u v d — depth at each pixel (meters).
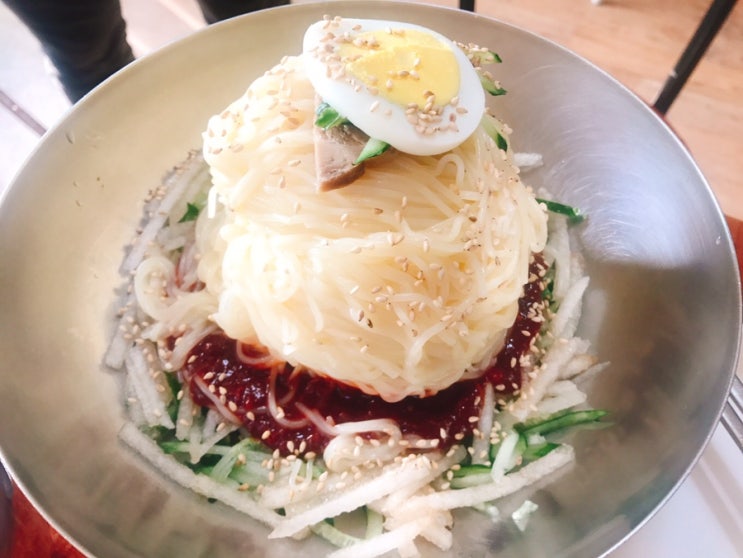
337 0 0.21
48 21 0.23
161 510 0.15
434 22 0.21
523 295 0.20
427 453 0.17
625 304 0.19
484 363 0.18
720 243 0.17
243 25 0.21
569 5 0.39
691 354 0.17
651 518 0.15
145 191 0.20
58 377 0.16
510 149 0.20
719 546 0.16
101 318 0.18
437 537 0.15
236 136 0.17
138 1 0.34
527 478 0.17
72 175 0.19
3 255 0.17
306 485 0.16
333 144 0.16
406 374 0.17
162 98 0.20
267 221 0.16
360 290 0.16
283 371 0.18
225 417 0.18
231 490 0.16
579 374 0.18
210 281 0.19
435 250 0.16
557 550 0.15
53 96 0.28
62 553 0.16
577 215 0.21
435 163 0.16
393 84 0.15
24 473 0.14
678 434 0.15
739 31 0.38
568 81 0.21
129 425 0.17
